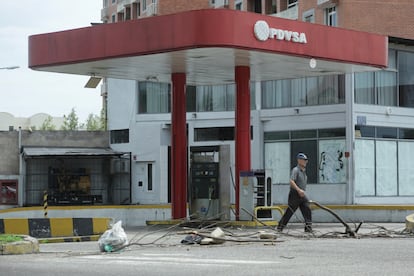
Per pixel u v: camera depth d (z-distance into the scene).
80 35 22.19
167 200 42.66
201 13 19.86
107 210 28.67
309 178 34.50
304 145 34.88
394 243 14.83
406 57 34.91
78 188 44.75
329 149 33.75
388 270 9.78
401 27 39.00
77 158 44.56
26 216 28.97
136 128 43.78
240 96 23.25
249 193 21.52
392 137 34.09
